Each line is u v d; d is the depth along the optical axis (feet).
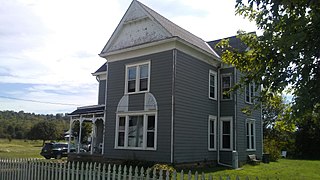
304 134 112.57
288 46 12.28
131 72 60.75
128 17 62.34
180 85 54.90
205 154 60.29
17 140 267.18
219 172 51.08
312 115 15.06
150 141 55.36
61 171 26.48
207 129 61.87
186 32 68.28
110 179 23.36
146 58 58.39
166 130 52.95
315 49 12.12
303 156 112.06
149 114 56.08
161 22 58.39
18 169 30.32
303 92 12.28
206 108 62.18
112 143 60.85
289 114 15.46
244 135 68.39
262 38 14.61
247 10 20.04
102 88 79.36
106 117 63.21
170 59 54.70
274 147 88.17
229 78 67.00
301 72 12.32
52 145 93.66
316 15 12.39
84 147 94.27
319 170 59.41
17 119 329.31
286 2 12.87
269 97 16.88
